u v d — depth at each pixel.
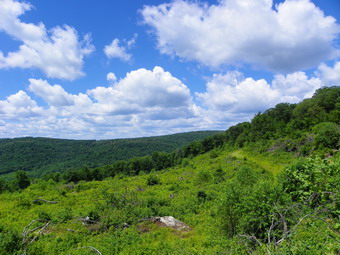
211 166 56.25
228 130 99.12
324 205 7.58
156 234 15.95
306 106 73.19
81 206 25.17
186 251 12.20
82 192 34.03
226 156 70.31
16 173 42.94
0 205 24.48
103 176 74.75
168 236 15.63
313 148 46.06
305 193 8.09
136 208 21.31
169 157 95.38
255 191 11.52
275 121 79.25
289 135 60.94
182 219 20.09
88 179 70.75
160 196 30.73
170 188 36.03
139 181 46.69
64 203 26.09
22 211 22.28
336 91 76.25
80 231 16.41
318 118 64.44
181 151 104.88
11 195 29.77
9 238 12.20
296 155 50.66
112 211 19.42
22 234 13.80
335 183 7.68
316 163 8.52
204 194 26.89
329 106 69.75
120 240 14.76
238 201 13.30
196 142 102.06
